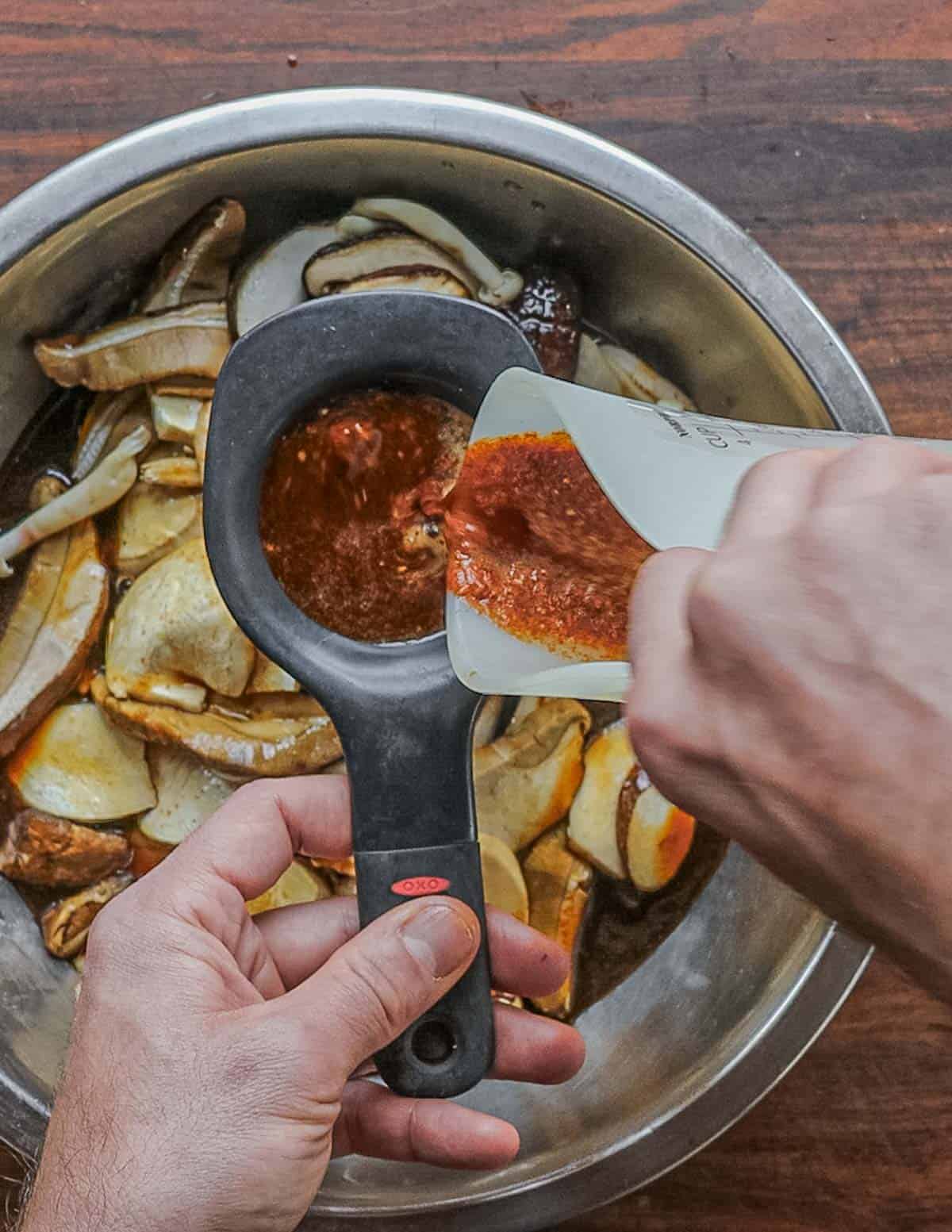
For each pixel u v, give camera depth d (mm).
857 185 528
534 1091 521
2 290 474
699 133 526
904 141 528
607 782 536
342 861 532
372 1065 477
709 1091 468
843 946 469
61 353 512
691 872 543
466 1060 406
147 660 518
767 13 527
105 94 517
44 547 532
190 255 510
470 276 531
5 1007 494
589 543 409
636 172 475
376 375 417
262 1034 387
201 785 536
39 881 529
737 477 362
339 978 389
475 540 414
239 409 411
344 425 426
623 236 497
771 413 515
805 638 279
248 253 527
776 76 527
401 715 407
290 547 426
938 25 529
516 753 531
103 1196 380
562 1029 470
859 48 528
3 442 529
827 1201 521
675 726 293
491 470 411
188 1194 380
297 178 498
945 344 529
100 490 526
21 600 529
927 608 275
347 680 409
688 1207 521
